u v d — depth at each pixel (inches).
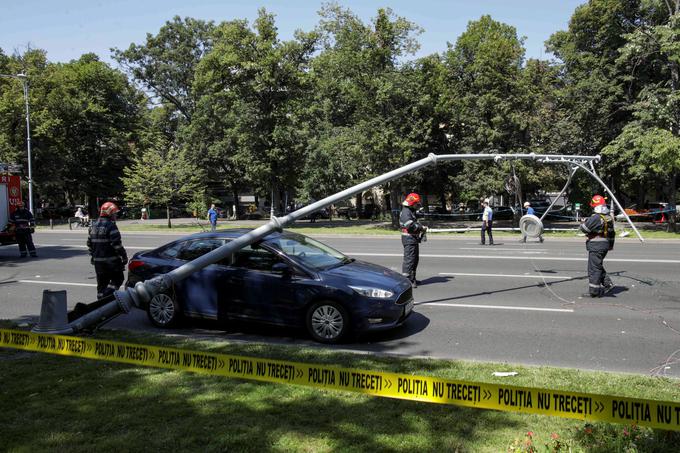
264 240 296.7
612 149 1053.8
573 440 143.0
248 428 159.3
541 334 289.6
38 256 685.9
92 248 332.8
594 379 202.8
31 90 1761.8
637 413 134.7
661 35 1025.5
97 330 276.7
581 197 1529.3
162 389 192.1
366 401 180.2
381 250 721.0
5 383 199.5
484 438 151.1
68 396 186.4
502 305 363.3
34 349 226.2
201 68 1493.6
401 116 1248.2
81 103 1950.1
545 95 1269.7
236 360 184.5
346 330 271.0
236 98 1486.2
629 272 496.1
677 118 1011.3
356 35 1233.4
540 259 604.1
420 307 360.2
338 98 1657.2
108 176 2095.2
